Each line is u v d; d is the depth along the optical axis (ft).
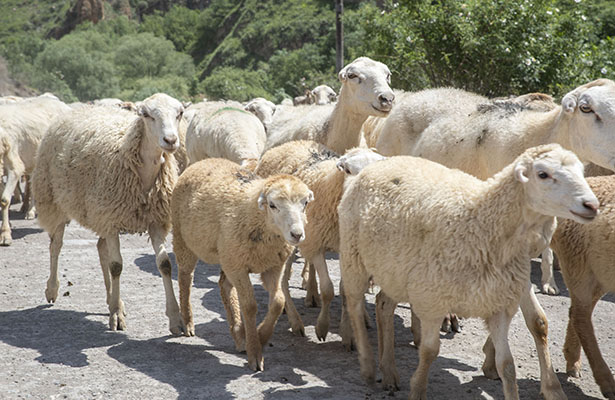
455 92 24.16
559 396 16.11
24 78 278.05
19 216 43.04
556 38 45.57
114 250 21.76
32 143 39.22
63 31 469.16
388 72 24.32
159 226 22.20
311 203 19.89
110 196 21.34
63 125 23.61
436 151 22.21
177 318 21.20
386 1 54.54
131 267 30.37
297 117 30.12
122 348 19.67
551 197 13.47
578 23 47.06
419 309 15.28
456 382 17.63
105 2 490.08
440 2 48.65
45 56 292.81
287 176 17.57
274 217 17.19
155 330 21.58
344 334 19.98
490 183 14.69
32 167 39.78
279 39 291.38
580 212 13.12
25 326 21.81
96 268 29.94
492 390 17.16
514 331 21.99
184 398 16.07
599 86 18.25
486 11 45.57
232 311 19.85
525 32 45.34
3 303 24.58
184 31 400.67
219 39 375.25
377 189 16.62
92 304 24.64
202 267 31.14
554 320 23.13
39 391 16.42
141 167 21.44
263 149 31.35
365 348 17.62
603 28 83.35
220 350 19.69
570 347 18.35
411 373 18.26
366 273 17.46
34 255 32.27
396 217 15.76
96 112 23.39
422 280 14.94
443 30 47.85
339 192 19.27
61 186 22.74
